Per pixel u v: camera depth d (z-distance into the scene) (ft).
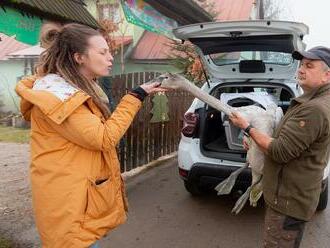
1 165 23.06
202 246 12.66
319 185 7.91
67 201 6.31
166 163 23.30
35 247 11.99
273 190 7.94
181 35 15.11
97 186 6.56
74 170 6.39
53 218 6.37
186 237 13.29
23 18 13.39
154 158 23.08
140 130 21.13
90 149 6.47
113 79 17.48
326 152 7.77
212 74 17.11
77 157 6.45
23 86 6.48
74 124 6.17
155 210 15.69
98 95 6.74
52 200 6.36
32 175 6.59
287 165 7.73
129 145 20.18
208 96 8.14
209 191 17.72
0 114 48.88
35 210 6.61
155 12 27.27
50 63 6.60
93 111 6.53
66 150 6.41
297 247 8.16
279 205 7.88
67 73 6.46
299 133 7.29
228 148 14.96
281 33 13.93
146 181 19.65
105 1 42.42
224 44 15.69
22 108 6.81
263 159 8.71
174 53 43.34
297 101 7.73
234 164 14.29
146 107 21.43
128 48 50.65
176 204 16.42
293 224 7.89
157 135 23.22
